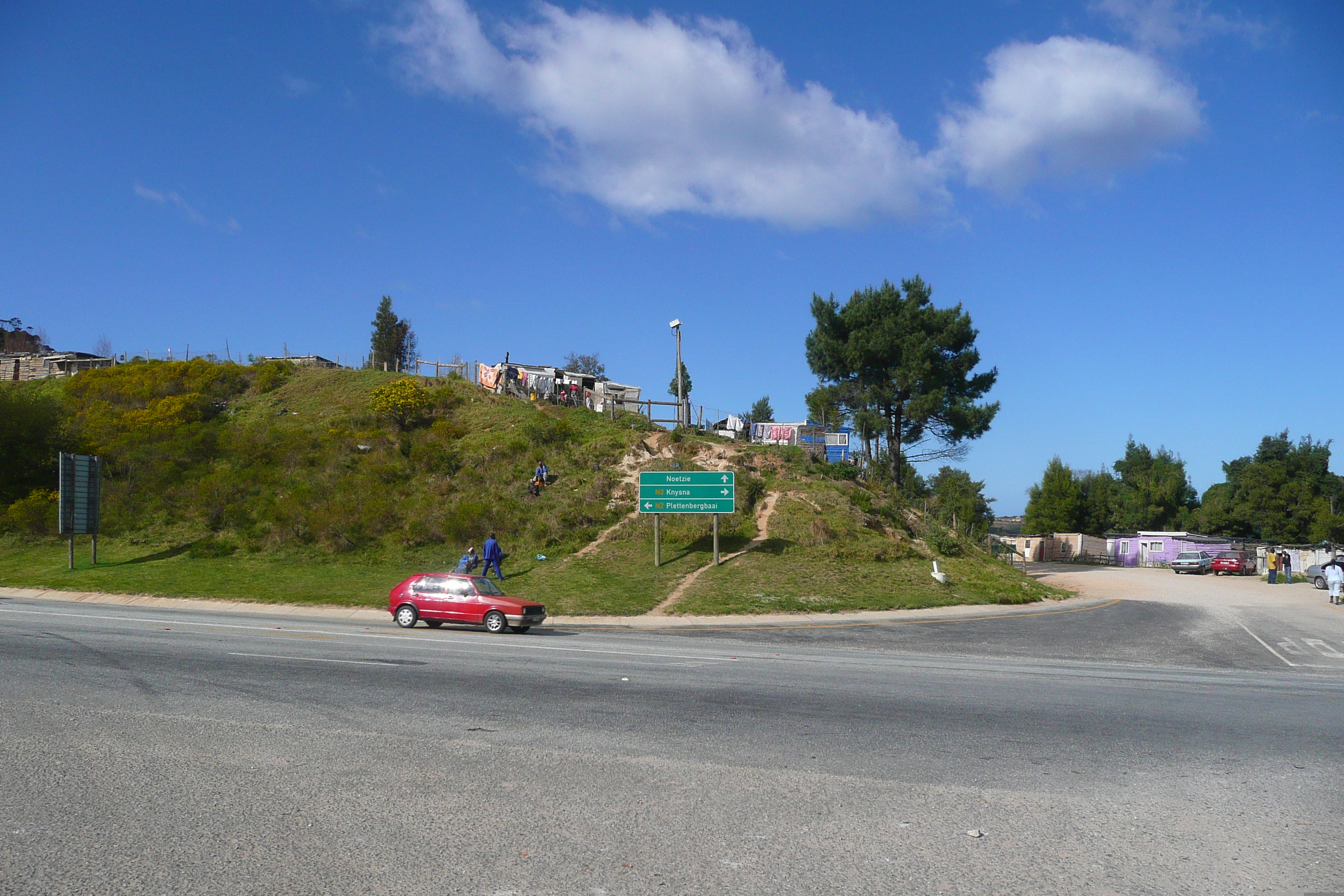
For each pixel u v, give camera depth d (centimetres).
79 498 2961
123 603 2402
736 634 2112
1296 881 520
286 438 4228
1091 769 780
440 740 838
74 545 3281
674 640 1912
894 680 1331
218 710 953
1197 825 625
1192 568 5075
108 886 479
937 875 519
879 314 4834
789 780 724
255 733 848
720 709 1025
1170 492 8988
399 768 735
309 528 3331
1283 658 1908
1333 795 708
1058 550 6956
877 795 684
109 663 1245
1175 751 856
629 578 2880
